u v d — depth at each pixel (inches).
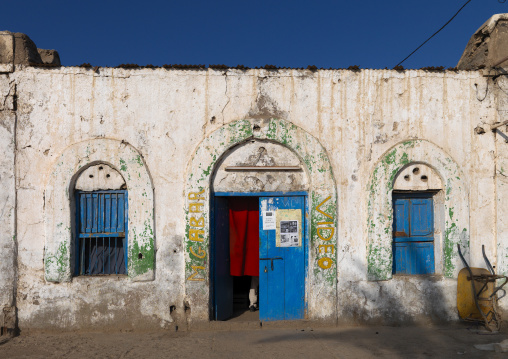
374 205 249.8
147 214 240.4
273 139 247.9
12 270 234.2
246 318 264.8
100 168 244.1
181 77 246.1
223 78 247.8
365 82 253.9
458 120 257.9
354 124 252.4
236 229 268.7
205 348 214.7
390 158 251.3
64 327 236.7
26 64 239.9
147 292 240.4
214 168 248.4
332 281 247.0
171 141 244.7
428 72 257.0
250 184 251.3
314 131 250.8
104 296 238.7
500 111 258.4
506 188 256.5
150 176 242.4
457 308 251.1
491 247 255.9
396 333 237.3
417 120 255.6
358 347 216.1
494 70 257.8
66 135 240.8
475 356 204.7
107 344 220.1
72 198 242.1
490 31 258.7
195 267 242.2
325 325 247.0
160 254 241.8
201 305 242.2
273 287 252.5
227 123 246.8
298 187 253.1
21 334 234.1
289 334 235.5
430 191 260.5
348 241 249.1
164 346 217.2
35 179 238.2
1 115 237.0
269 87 250.1
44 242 237.1
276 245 253.1
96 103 242.4
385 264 249.6
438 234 260.1
